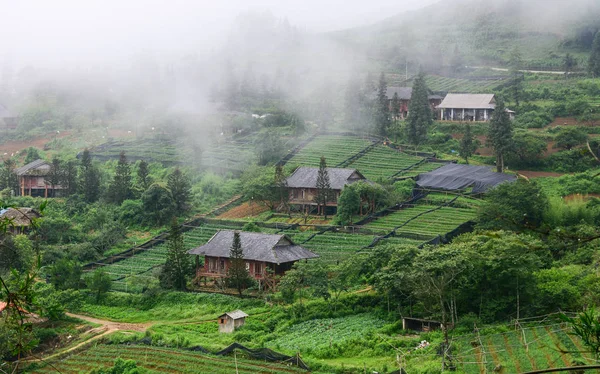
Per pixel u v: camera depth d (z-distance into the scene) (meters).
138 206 116.19
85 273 95.06
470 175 113.38
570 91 156.38
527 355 54.66
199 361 62.91
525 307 67.06
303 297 80.31
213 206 120.75
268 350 63.31
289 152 138.25
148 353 66.00
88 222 112.06
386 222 102.88
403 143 141.12
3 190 123.88
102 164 144.12
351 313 75.62
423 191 112.75
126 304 85.56
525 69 189.62
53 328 76.56
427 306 69.38
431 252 71.06
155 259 100.94
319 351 63.91
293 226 105.62
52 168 127.25
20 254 90.00
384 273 72.88
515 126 139.25
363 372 58.00
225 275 88.62
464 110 152.88
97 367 63.34
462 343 61.31
